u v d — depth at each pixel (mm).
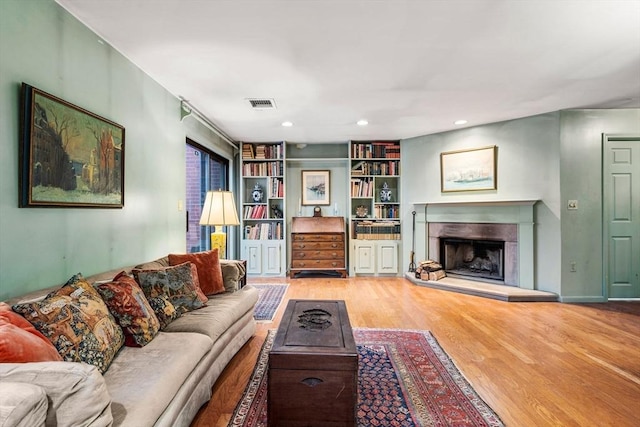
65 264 1945
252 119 4281
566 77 3006
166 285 2195
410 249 5480
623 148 4074
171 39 2312
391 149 5641
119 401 1229
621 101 3686
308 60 2643
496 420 1742
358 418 1764
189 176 4426
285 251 5645
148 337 1734
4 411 786
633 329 3074
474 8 1974
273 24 2137
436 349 2629
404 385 2096
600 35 2283
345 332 1793
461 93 3396
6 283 1578
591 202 4027
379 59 2633
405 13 2023
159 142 3076
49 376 956
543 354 2539
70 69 1988
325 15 2041
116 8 1947
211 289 2666
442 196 5062
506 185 4426
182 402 1538
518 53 2543
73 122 1955
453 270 5141
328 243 5512
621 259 4129
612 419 1756
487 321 3303
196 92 3311
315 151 5945
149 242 2891
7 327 1116
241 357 2496
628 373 2244
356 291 4578
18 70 1641
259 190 5742
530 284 4230
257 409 1836
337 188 5980
